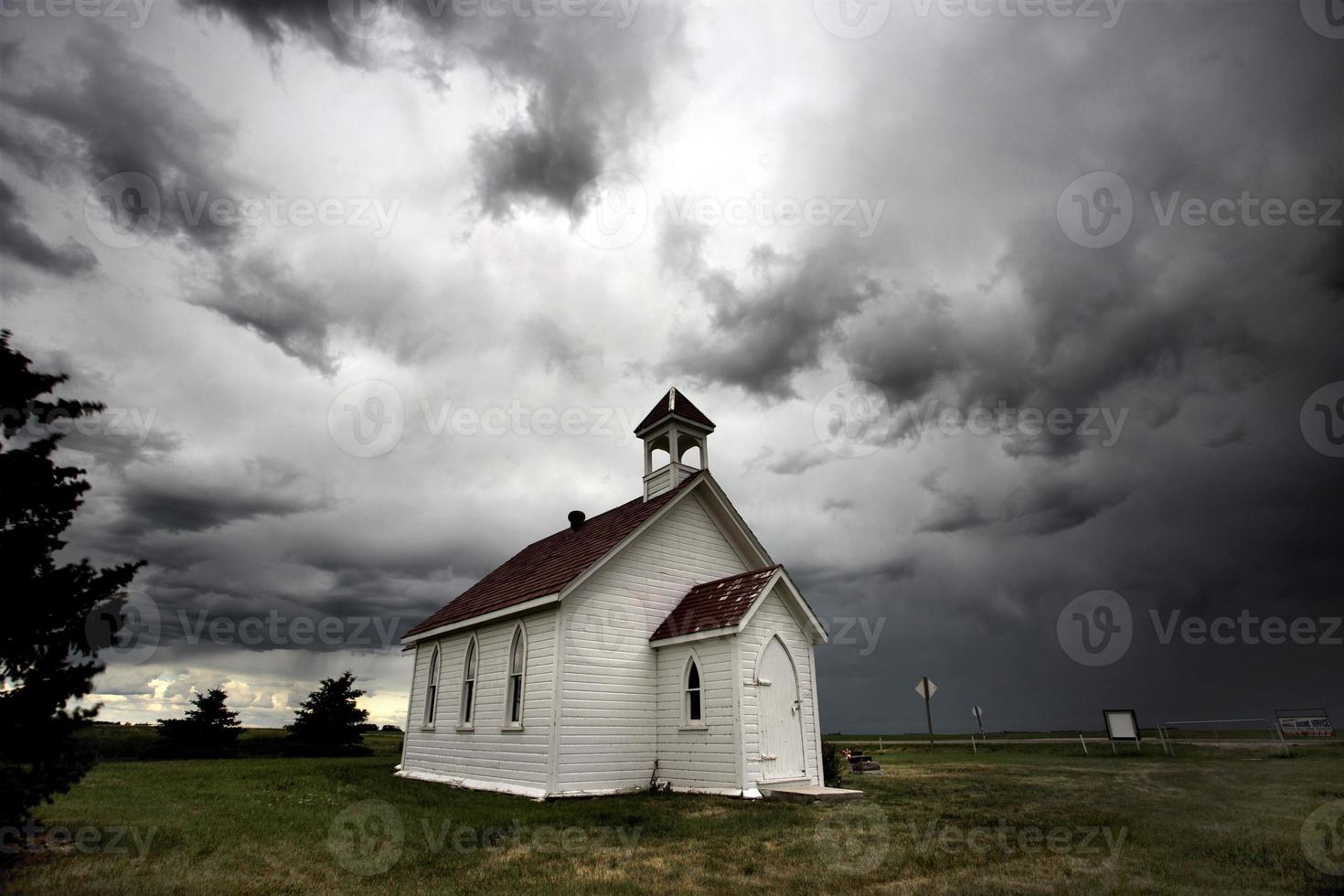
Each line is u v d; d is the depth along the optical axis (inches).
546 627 639.8
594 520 911.7
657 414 826.2
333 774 797.9
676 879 300.0
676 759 625.9
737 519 785.6
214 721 1278.3
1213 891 256.1
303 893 275.7
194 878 291.7
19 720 285.0
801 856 339.9
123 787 610.9
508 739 653.3
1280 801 470.6
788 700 621.3
